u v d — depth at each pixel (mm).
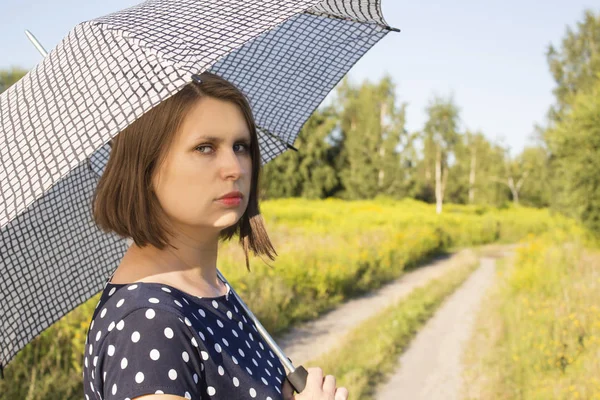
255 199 1391
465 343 8445
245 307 1303
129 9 1188
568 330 7402
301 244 12844
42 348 5340
